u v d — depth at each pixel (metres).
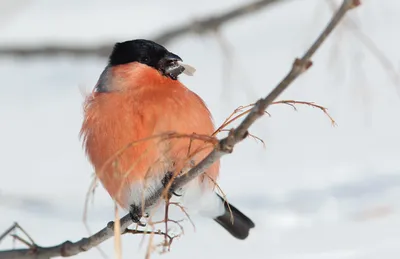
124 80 7.41
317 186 10.75
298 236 9.45
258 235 9.58
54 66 15.35
